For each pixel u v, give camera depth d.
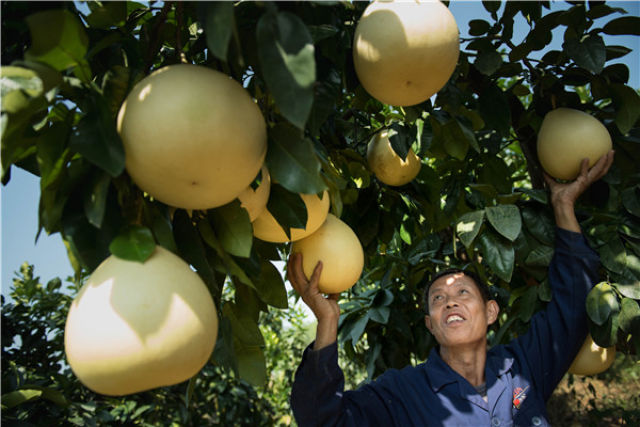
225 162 1.07
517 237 2.21
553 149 2.00
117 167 1.00
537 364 2.09
